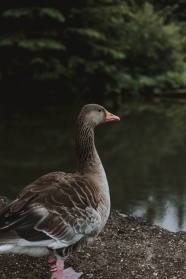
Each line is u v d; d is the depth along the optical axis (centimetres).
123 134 1251
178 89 2022
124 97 1930
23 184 825
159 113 1575
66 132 1269
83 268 463
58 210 376
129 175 884
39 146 1113
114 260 481
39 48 1666
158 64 2088
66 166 942
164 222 648
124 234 548
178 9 2570
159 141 1169
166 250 509
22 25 1769
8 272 448
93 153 435
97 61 1798
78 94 1798
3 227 359
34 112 1579
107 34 1925
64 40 1812
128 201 738
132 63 2058
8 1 1766
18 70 1769
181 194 774
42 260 473
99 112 453
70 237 381
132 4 2247
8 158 1004
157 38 2094
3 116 1503
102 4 1872
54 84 1773
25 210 370
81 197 392
